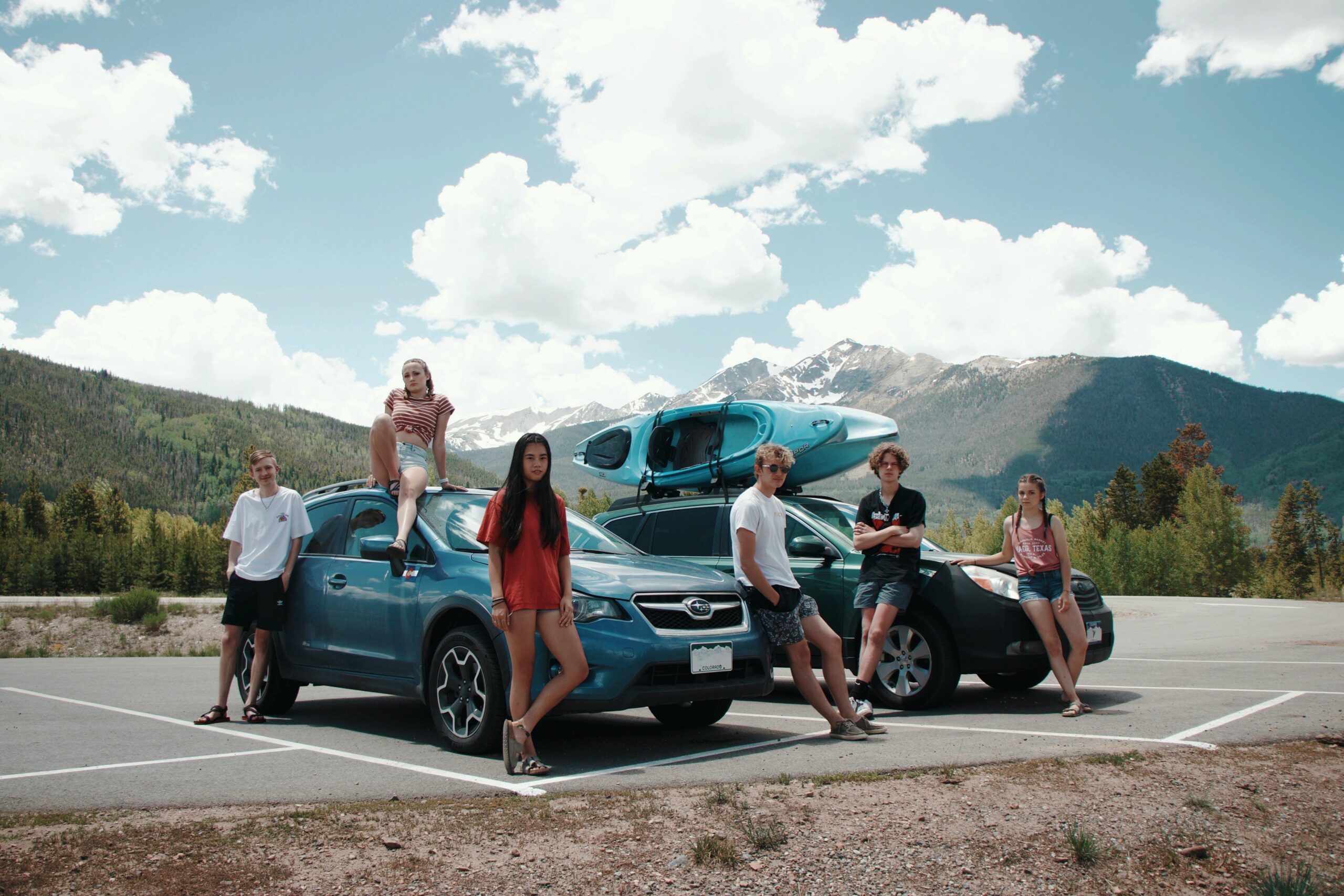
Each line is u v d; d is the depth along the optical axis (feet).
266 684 23.65
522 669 16.06
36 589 263.90
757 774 15.24
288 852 10.93
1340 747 16.65
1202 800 13.07
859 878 10.43
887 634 23.81
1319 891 10.31
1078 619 23.15
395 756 17.67
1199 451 297.33
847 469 33.76
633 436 37.24
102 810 12.96
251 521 22.61
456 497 22.17
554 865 10.67
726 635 18.66
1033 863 10.93
